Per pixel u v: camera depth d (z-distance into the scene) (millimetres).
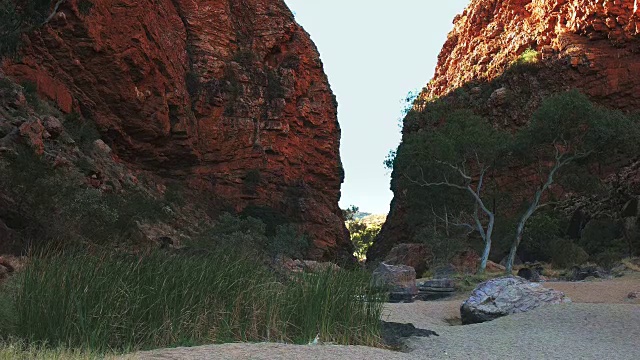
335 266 11539
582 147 32469
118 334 8297
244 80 60219
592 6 64625
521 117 66438
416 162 37125
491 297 16125
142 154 48531
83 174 28547
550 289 16562
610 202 50438
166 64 50250
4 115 26125
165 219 39062
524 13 78188
